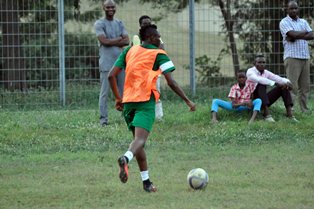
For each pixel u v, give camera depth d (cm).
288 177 2500
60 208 2080
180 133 3509
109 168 2716
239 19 4856
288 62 3962
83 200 2177
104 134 3494
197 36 4853
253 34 4841
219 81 4819
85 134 3512
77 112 4219
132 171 2648
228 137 3425
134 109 2239
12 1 4747
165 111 4097
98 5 5191
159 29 4947
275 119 3788
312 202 2117
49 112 4275
